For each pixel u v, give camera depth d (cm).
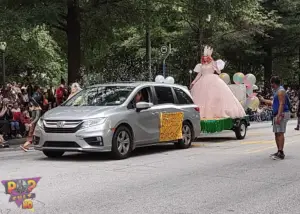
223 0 1967
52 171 932
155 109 1205
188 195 726
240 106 1622
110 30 2314
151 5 2125
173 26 3278
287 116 1097
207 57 1647
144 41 3234
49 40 3425
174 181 833
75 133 1030
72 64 2045
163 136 1230
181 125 1304
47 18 1758
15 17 1700
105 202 680
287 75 4300
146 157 1139
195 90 1625
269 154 1194
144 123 1162
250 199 705
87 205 662
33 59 3538
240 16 2944
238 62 3594
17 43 3200
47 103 1844
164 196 718
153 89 1240
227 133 1861
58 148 1051
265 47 3709
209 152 1240
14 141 1514
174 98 1309
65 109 1107
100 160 1086
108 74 2350
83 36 2347
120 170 944
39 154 1222
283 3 3544
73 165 1011
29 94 1841
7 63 3609
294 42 3681
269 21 3206
